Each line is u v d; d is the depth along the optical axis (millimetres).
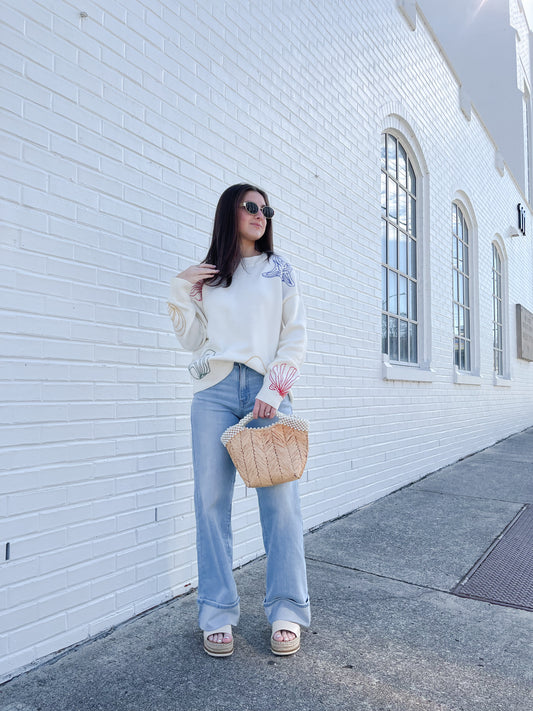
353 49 4207
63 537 1835
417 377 5059
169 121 2375
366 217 4293
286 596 1859
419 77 5586
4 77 1688
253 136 2965
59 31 1878
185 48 2492
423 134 5688
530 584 2500
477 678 1695
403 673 1720
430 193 5863
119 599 2039
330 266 3715
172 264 2361
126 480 2088
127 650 1837
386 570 2658
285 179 3240
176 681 1649
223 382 1837
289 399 1944
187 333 1911
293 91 3379
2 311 1660
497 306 9750
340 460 3719
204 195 2574
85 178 1960
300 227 3377
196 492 1869
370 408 4199
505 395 9289
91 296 1969
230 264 1878
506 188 9977
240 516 2725
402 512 3801
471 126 7613
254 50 3014
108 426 2018
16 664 1673
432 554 2898
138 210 2193
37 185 1782
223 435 1750
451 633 2010
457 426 6410
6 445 1660
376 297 4398
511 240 10484
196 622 2064
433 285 5871
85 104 1971
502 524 3477
